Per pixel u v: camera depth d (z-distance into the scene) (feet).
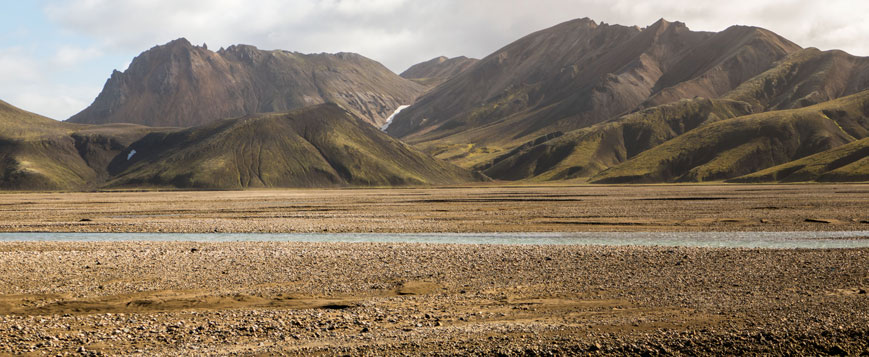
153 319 86.94
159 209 371.76
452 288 110.73
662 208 325.01
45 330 80.84
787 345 74.13
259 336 78.89
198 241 203.10
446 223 255.29
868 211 283.59
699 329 80.38
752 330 79.46
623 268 129.08
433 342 75.77
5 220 287.89
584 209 325.21
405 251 155.94
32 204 447.83
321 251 157.07
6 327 81.82
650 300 98.68
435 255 148.56
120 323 84.58
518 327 82.07
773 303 94.73
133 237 218.59
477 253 151.43
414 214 306.14
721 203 361.51
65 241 195.72
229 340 77.05
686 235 205.05
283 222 266.98
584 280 116.57
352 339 77.30
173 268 133.49
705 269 126.62
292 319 86.84
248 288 112.47
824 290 104.32
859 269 123.34
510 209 333.83
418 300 100.53
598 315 88.94
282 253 153.79
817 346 73.87
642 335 77.92
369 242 191.52
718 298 99.25
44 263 140.56
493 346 74.08
